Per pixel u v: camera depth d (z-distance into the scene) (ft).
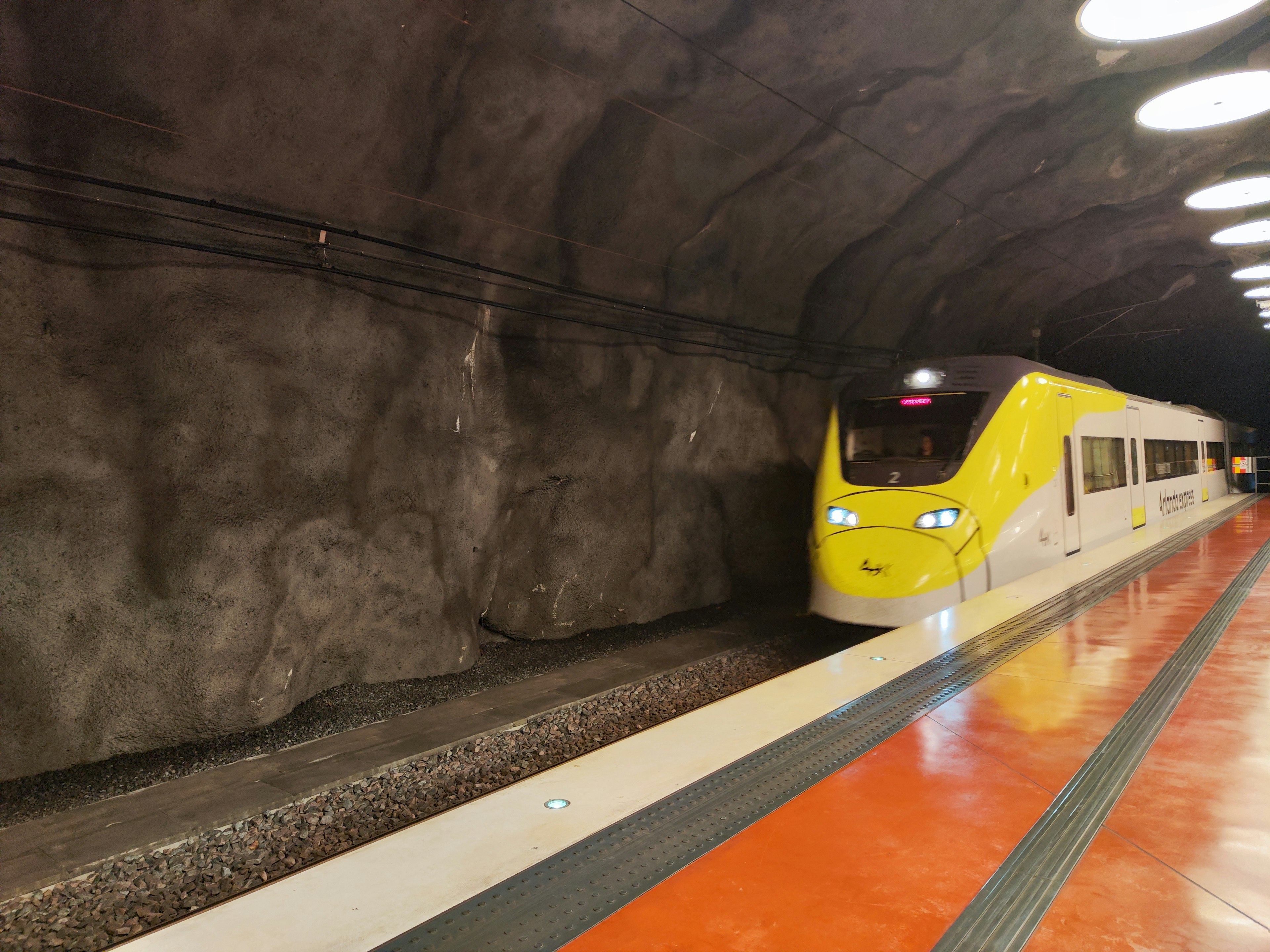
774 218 34.30
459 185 24.30
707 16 22.52
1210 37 28.04
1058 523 26.53
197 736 19.07
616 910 7.18
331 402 22.03
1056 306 59.21
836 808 9.26
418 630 24.13
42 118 16.63
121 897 12.81
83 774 17.17
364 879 7.70
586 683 23.97
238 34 17.72
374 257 22.16
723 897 7.40
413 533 24.07
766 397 39.17
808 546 32.22
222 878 13.48
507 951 6.56
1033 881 7.61
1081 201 42.16
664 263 32.48
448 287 25.27
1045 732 11.58
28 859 13.65
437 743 19.10
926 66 27.63
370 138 21.31
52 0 15.55
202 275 19.53
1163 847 8.20
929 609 22.48
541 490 28.68
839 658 15.78
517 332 27.96
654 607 32.35
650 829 8.73
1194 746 10.86
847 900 7.34
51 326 17.37
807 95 27.58
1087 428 29.96
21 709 16.76
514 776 17.80
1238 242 35.65
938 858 8.08
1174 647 16.02
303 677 21.40
